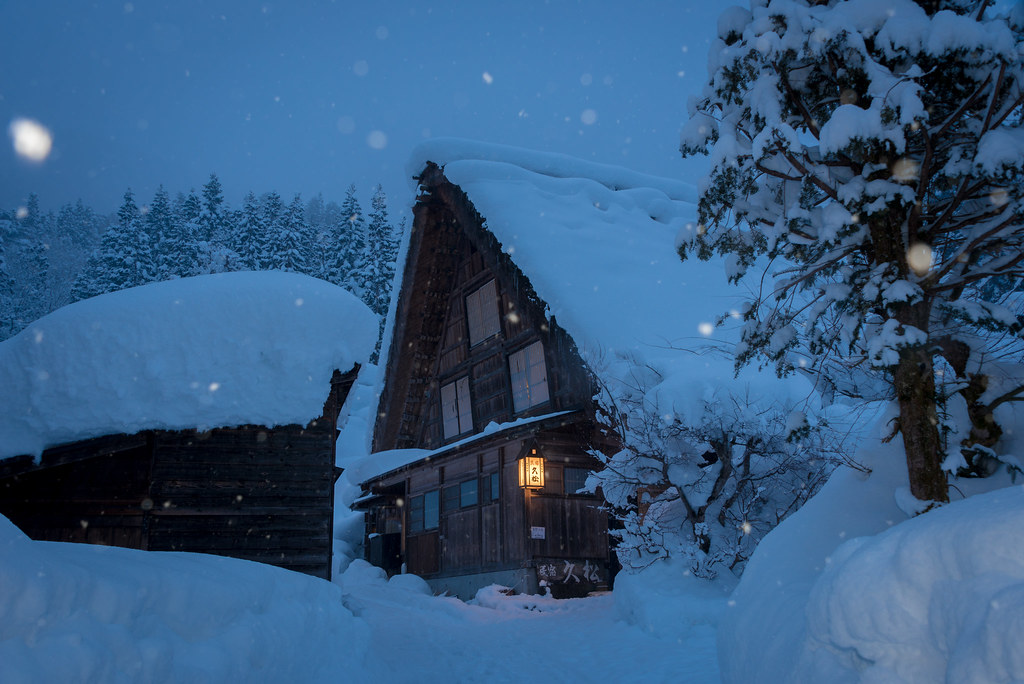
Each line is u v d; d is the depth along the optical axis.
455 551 18.56
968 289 5.72
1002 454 4.91
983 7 5.18
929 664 2.65
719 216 5.69
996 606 2.24
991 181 4.36
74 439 8.76
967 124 5.05
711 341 13.98
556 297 15.49
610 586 16.23
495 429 17.88
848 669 3.05
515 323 18.77
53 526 9.46
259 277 10.27
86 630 2.82
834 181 5.36
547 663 8.39
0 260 50.19
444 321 21.91
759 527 10.86
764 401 10.70
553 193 19.23
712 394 10.80
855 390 6.39
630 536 11.10
